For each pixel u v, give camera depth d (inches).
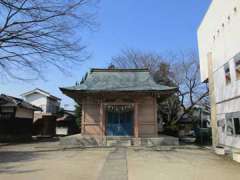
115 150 655.8
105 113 820.0
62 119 1694.1
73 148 707.4
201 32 830.5
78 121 1381.6
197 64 1208.2
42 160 492.7
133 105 808.3
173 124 1198.3
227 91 615.5
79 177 337.1
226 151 582.9
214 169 402.9
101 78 893.8
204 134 1019.3
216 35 680.4
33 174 356.2
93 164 440.5
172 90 775.7
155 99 823.1
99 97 816.9
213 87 719.1
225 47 617.6
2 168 405.1
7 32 371.9
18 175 350.0
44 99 1718.8
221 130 666.2
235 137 575.5
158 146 733.3
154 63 1268.5
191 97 1207.6
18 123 1136.8
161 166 421.7
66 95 821.2
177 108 1227.9
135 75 905.5
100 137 773.3
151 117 813.9
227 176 352.5
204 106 1286.9
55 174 355.9
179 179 329.7
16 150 690.8
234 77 569.6
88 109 818.2
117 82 860.6
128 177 338.0
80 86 822.5
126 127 813.2
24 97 1728.6
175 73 1226.0
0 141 1051.3
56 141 1095.0
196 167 417.7
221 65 649.0
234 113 578.6
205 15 780.0
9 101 1104.8
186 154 586.9
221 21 639.1
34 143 968.9
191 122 1437.0
